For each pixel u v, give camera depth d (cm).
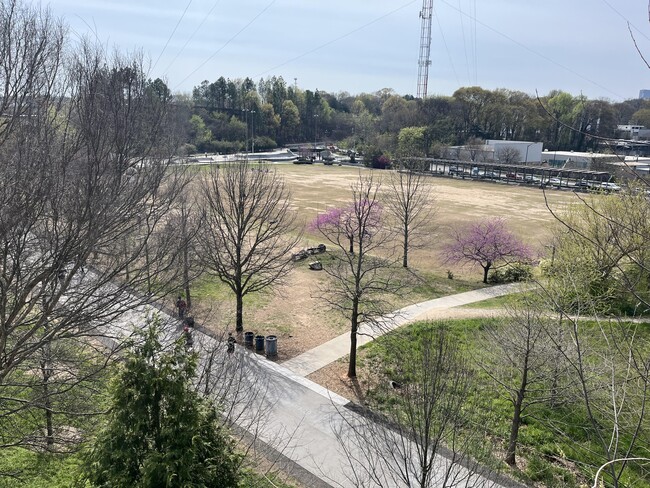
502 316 2219
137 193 1065
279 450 1380
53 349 1261
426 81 12319
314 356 2000
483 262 3438
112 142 966
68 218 874
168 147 1873
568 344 1312
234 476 758
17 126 870
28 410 1255
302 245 3784
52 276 993
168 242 1305
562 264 1827
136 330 801
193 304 2508
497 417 1570
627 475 1327
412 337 2164
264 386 1728
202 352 1742
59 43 964
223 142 10450
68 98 1088
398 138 10706
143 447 714
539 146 9906
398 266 3450
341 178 7888
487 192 6969
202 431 739
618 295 1894
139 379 723
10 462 1246
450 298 2812
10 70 846
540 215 5372
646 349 1452
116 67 1222
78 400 1255
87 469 725
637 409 1081
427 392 936
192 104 10738
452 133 10894
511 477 1335
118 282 1362
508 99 11412
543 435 1513
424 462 864
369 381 1795
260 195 2422
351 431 1462
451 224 4831
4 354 1063
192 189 2623
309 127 14588
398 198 4209
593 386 1338
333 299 2558
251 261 2656
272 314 2462
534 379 1403
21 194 831
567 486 1292
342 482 1256
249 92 12519
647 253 1573
